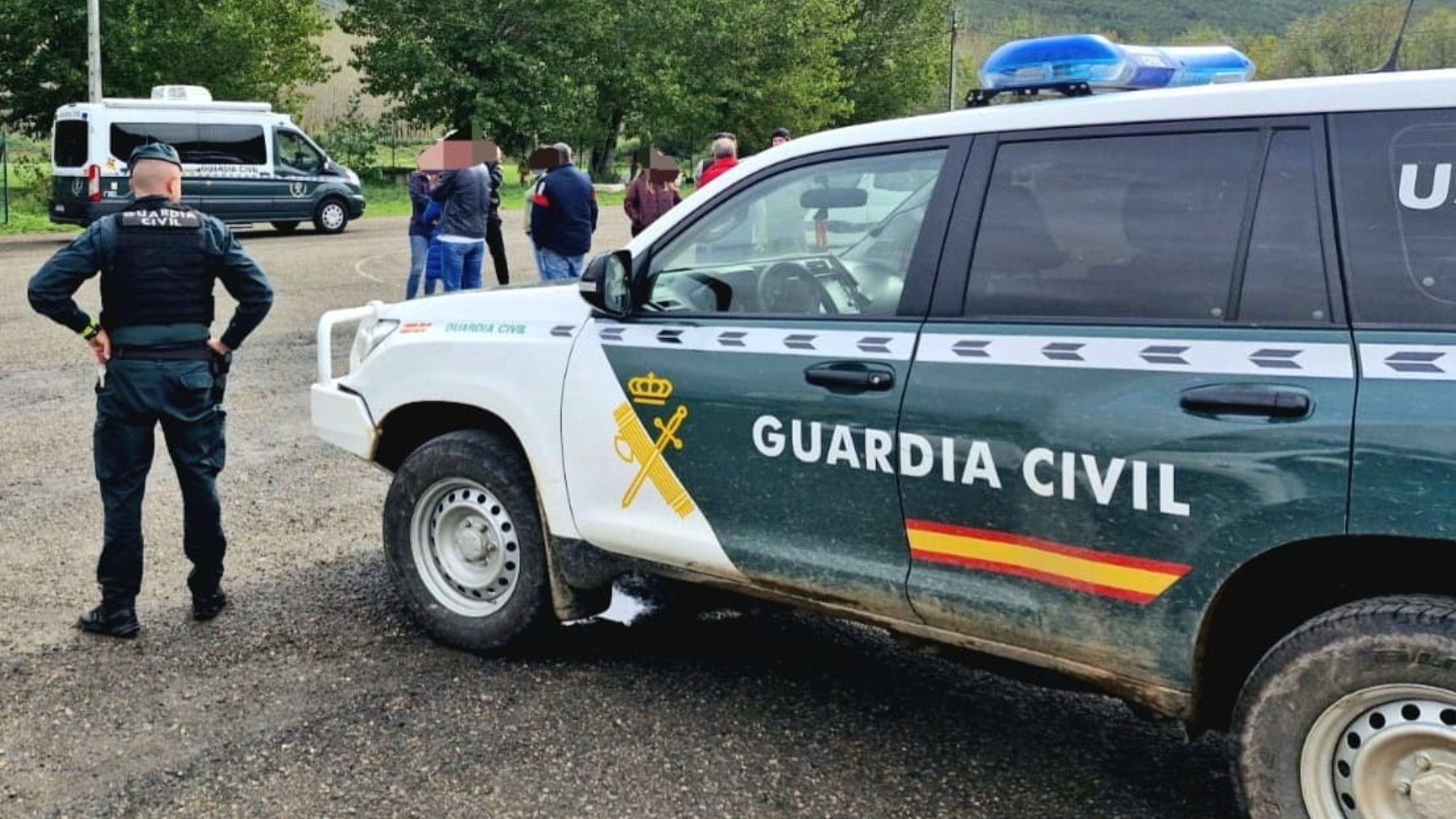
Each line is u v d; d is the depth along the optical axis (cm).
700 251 382
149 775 353
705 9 4297
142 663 428
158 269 440
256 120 2169
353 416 469
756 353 358
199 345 453
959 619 325
